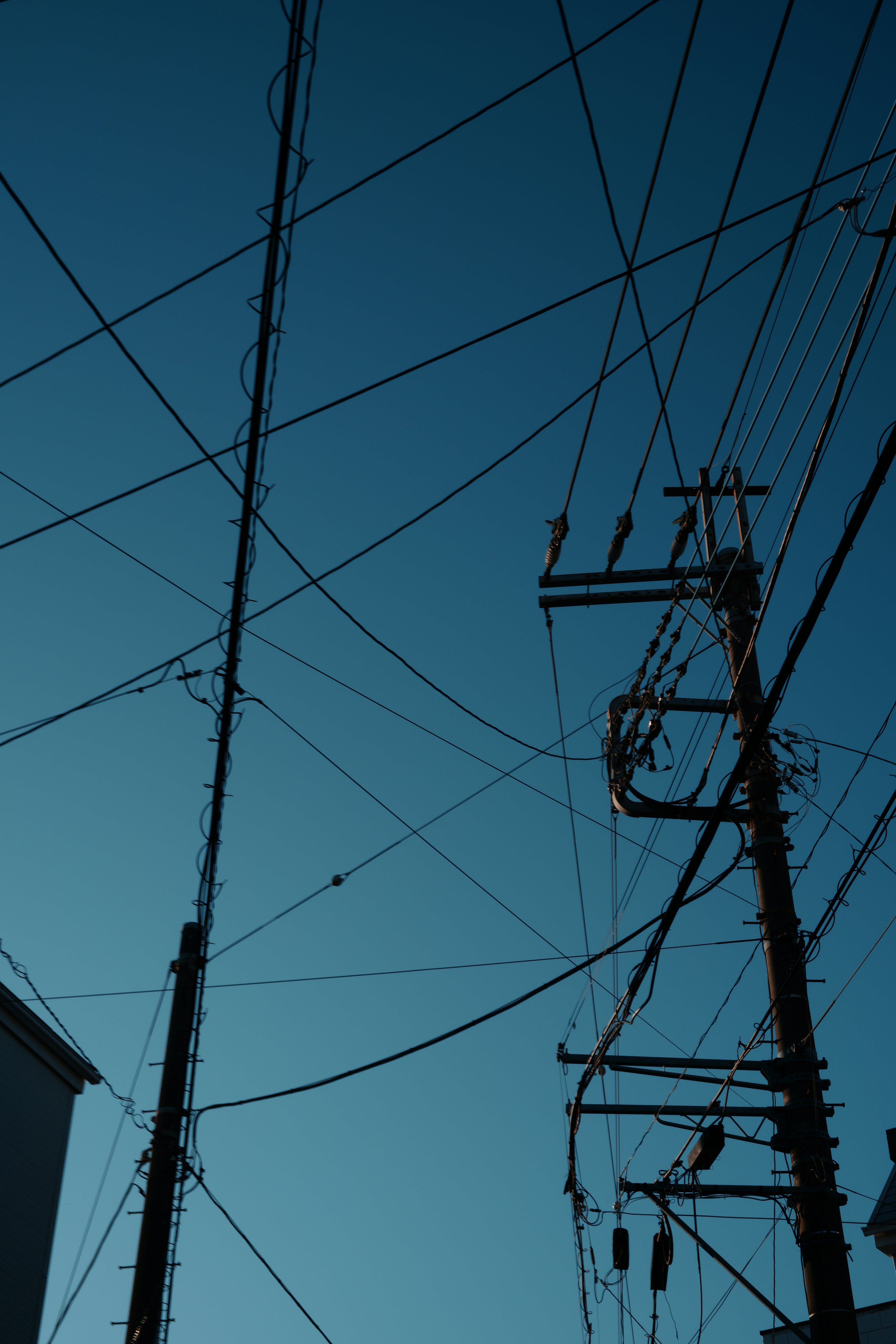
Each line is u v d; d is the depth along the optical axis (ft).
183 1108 44.52
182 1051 45.19
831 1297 34.96
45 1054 65.16
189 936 47.44
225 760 38.78
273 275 28.73
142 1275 41.37
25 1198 62.13
